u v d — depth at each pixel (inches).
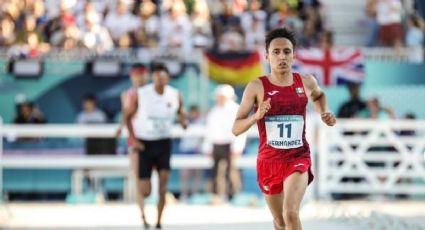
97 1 1619.1
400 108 1469.0
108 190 1441.9
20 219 1175.0
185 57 1460.4
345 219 1145.4
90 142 1413.6
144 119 1021.2
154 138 1023.6
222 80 1451.8
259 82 675.4
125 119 1029.2
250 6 1626.5
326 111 695.1
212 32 1595.7
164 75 1026.7
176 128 1397.6
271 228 1060.5
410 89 1465.3
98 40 1566.2
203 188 1445.6
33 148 1430.9
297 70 1460.4
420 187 1416.1
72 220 1162.0
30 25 1571.1
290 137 670.5
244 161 1392.7
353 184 1417.3
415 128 1409.9
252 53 1449.3
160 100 1024.9
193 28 1582.2
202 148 1448.1
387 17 1635.1
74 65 1454.2
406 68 1475.1
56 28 1567.4
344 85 1462.8
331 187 1413.6
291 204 647.8
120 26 1582.2
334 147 1470.2
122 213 1250.0
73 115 1453.0
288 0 1638.8
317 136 1411.2
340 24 1712.6
